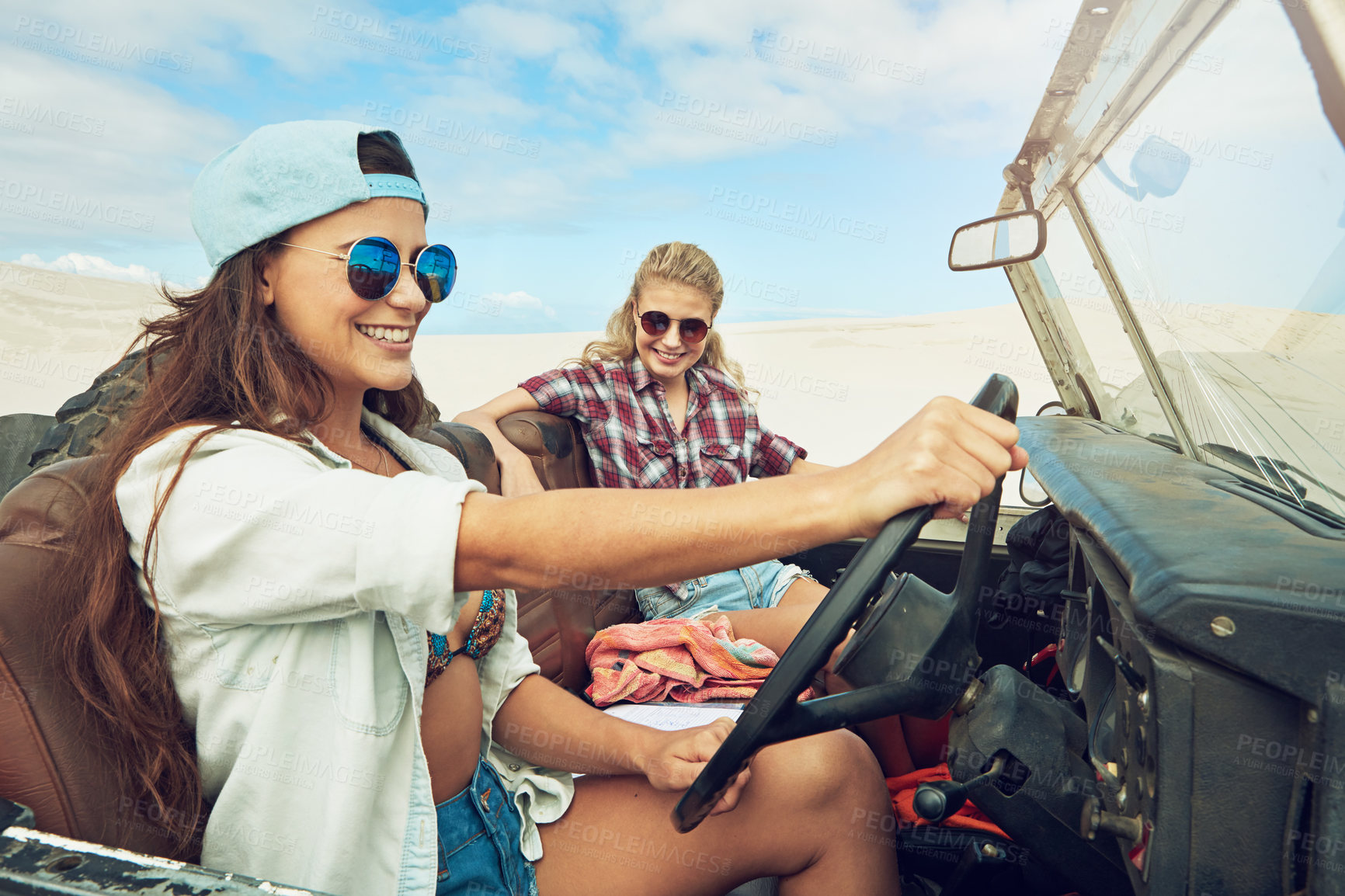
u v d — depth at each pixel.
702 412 2.61
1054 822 0.93
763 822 1.07
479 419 2.14
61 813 0.82
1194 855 0.67
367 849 0.91
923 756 1.75
